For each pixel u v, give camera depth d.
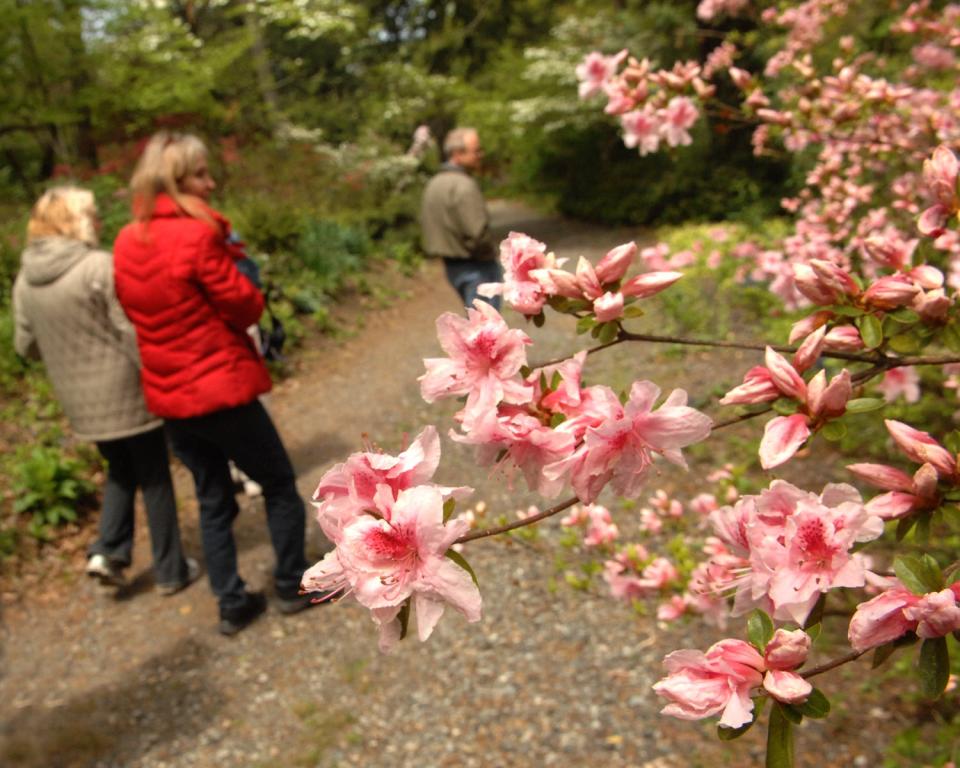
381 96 17.80
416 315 9.02
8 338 6.00
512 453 1.09
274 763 2.82
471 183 5.34
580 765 2.68
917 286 1.20
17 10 9.30
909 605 0.91
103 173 10.91
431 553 0.97
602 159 15.88
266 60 14.36
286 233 9.00
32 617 3.88
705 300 7.16
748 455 4.42
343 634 3.47
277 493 3.42
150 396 3.19
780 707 0.93
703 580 1.83
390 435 5.64
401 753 2.83
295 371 7.09
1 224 8.81
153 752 2.94
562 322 7.21
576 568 3.65
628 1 13.65
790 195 11.49
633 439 1.06
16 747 2.99
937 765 2.19
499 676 3.13
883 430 3.70
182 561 3.91
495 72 19.58
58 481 4.61
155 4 11.12
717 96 8.57
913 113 2.95
